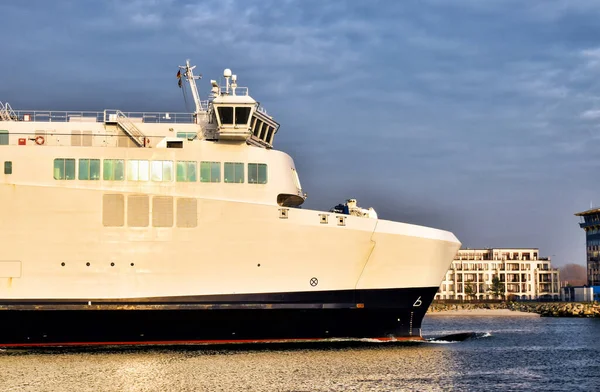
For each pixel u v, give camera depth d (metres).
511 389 37.16
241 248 46.03
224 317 46.03
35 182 45.72
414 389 36.25
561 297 188.00
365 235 47.22
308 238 46.59
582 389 37.56
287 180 48.25
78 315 45.12
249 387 35.88
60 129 49.16
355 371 40.09
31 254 44.91
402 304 47.84
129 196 45.59
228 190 46.81
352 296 47.06
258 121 50.22
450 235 49.81
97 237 45.22
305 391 35.19
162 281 45.41
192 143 46.88
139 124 50.38
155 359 42.88
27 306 44.69
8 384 36.50
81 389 35.44
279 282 46.22
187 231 45.72
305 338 47.47
